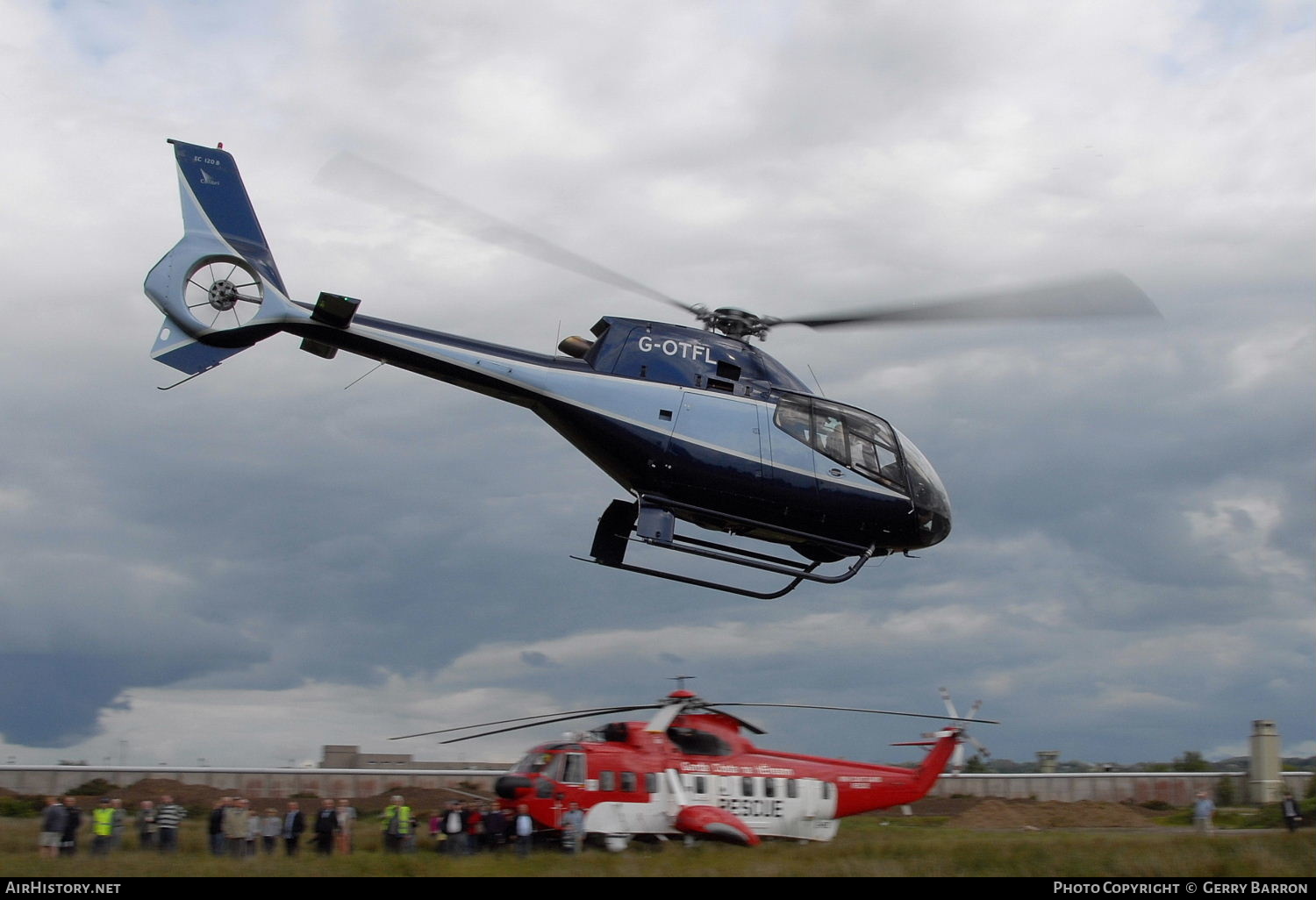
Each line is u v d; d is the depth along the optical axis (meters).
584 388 20.05
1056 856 16.80
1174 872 15.71
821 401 21.22
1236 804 40.16
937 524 21.84
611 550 21.28
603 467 20.70
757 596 21.30
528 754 18.95
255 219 21.73
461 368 19.92
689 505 20.34
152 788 31.69
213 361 20.80
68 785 31.30
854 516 20.86
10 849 18.78
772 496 20.36
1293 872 15.61
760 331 21.98
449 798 33.06
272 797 32.72
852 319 21.00
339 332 20.12
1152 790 40.94
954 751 22.02
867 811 21.06
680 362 20.61
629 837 18.27
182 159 21.62
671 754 19.11
